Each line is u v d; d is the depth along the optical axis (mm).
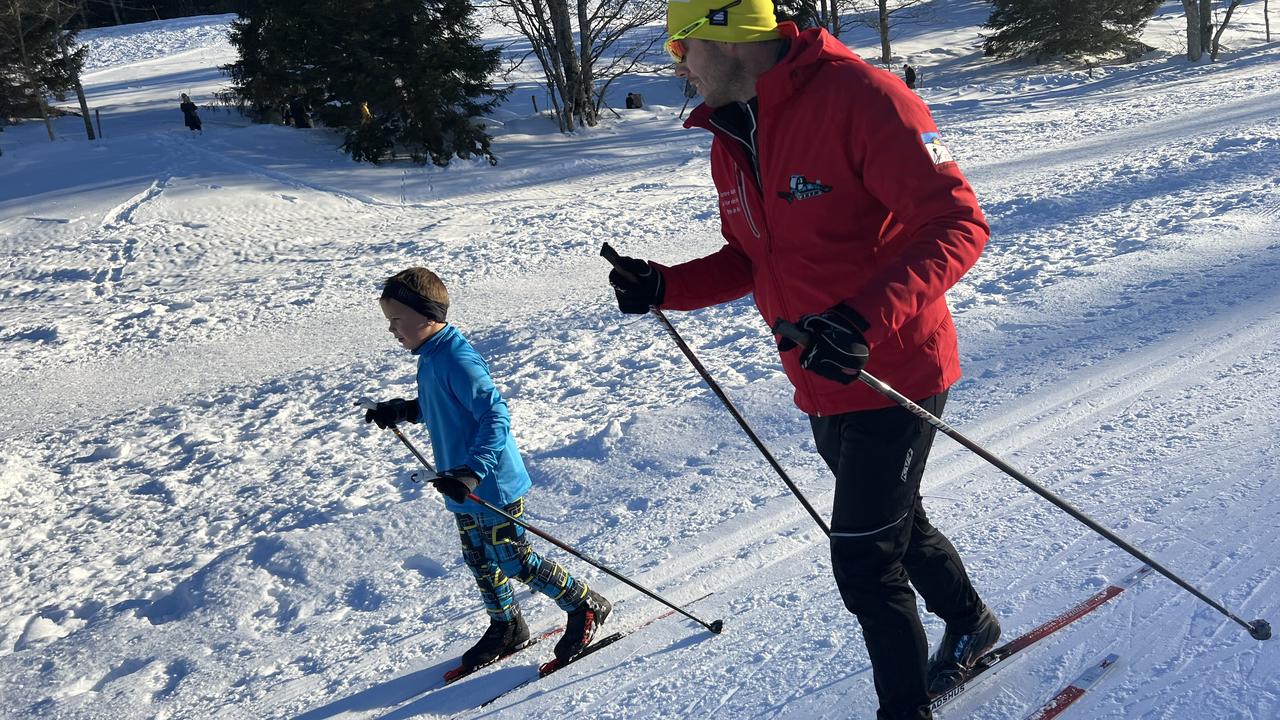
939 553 2395
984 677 2531
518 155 28594
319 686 3502
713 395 5902
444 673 3373
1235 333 5082
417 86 26578
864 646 2840
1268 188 9172
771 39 1963
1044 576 3033
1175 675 2400
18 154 28234
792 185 1971
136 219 21047
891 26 47281
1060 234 8961
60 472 7789
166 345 12414
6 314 15555
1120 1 36719
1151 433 4023
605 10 32812
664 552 3930
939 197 1780
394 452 6539
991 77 36500
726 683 2838
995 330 6020
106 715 3625
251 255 18125
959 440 1940
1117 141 16875
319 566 4578
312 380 9484
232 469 6938
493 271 13781
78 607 4832
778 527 3924
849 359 1603
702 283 2338
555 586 3232
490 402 3107
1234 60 33188
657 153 27312
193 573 4895
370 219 21109
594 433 5625
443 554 4461
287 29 28766
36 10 33344
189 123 30078
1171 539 3096
